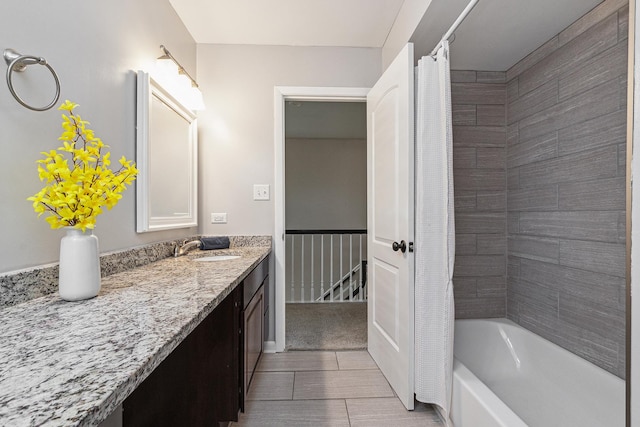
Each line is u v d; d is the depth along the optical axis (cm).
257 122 245
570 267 180
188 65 227
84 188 93
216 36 234
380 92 209
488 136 238
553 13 168
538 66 204
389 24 221
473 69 235
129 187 151
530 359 197
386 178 200
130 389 49
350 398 180
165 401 135
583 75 171
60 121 108
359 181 605
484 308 239
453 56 215
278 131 244
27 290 91
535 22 176
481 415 130
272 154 245
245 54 245
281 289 244
